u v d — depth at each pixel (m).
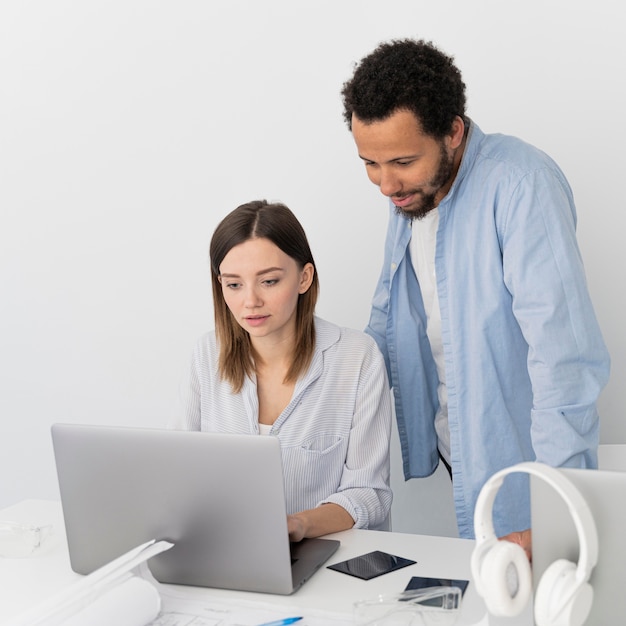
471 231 1.86
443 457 2.25
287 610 1.33
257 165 2.78
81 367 3.08
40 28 2.94
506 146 1.85
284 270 1.76
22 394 3.16
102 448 1.41
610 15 2.35
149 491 1.40
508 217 1.78
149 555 1.37
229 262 1.76
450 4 2.50
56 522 1.78
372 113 1.67
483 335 1.87
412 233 2.07
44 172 3.01
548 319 1.71
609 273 2.46
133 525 1.44
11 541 1.64
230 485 1.35
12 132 3.02
